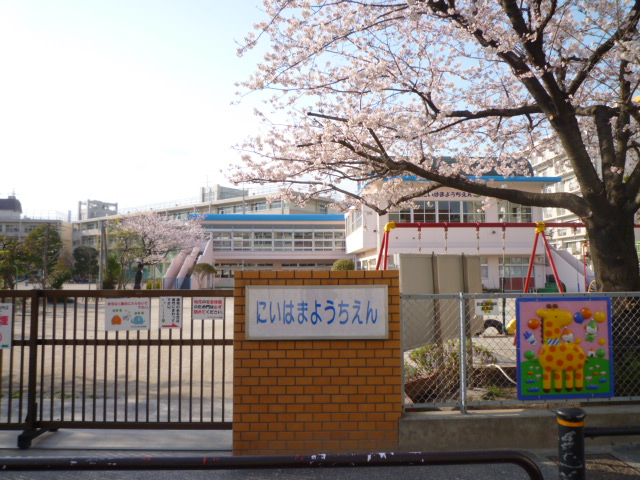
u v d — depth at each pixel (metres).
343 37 6.68
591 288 6.37
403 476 3.78
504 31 5.87
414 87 6.84
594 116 6.08
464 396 4.42
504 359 6.58
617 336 5.02
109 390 6.93
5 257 27.61
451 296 4.46
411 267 5.74
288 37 7.13
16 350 10.61
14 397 6.54
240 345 4.25
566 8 6.36
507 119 8.48
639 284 5.32
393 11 6.32
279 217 46.22
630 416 4.43
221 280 44.91
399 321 4.29
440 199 25.42
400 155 8.20
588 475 3.75
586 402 4.70
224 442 4.65
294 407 4.23
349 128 6.62
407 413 4.40
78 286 48.16
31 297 4.73
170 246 38.62
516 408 4.63
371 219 26.16
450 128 8.30
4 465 2.10
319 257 45.41
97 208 94.88
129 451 4.43
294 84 7.53
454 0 6.07
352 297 4.27
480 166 9.32
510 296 4.47
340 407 4.23
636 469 3.85
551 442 4.27
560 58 6.68
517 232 25.80
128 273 47.31
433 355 5.74
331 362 4.25
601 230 5.44
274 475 3.81
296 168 7.89
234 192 76.06
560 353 4.48
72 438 4.77
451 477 3.76
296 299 4.27
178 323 4.67
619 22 5.73
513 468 3.91
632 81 5.85
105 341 4.68
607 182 5.57
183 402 6.20
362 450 4.20
